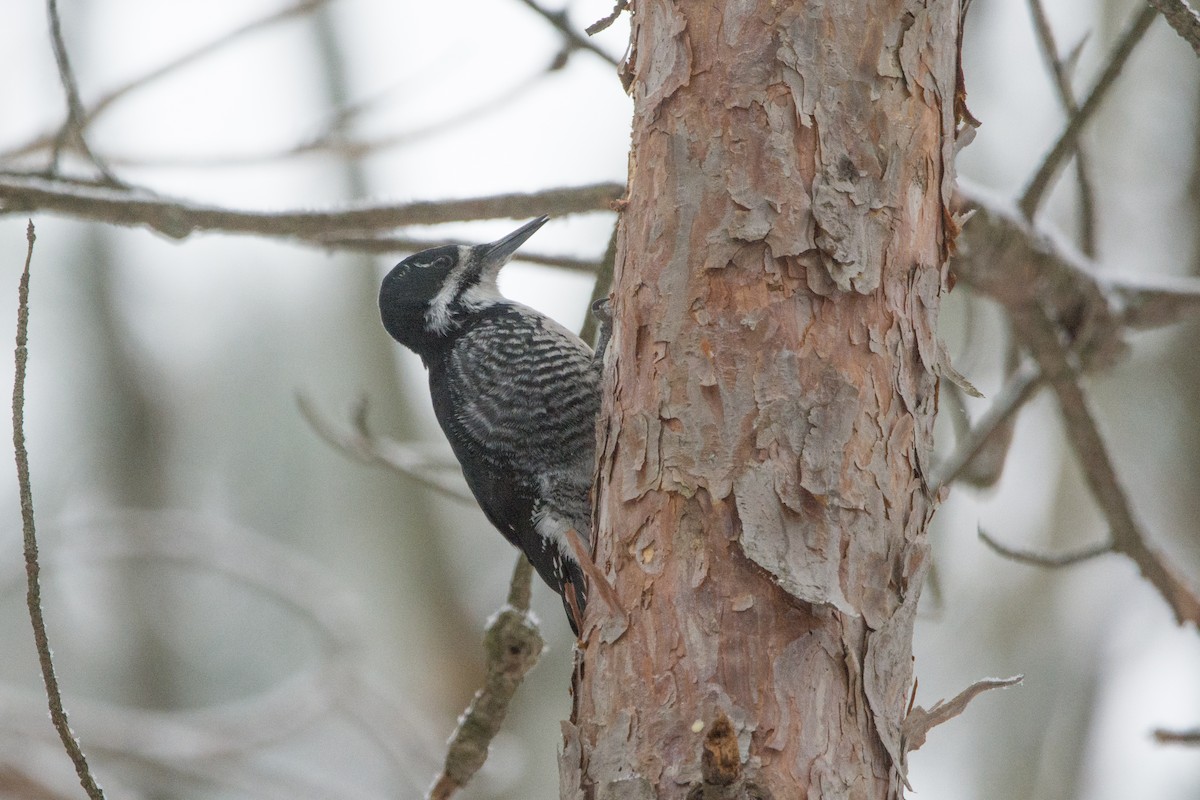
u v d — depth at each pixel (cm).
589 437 960
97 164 922
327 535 1938
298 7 1252
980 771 1652
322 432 1100
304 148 1177
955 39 633
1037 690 1664
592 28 759
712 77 610
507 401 976
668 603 559
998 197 1012
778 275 585
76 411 1973
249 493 1967
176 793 1470
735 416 575
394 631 1845
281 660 1909
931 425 594
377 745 1630
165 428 1991
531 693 1748
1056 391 1045
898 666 554
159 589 1917
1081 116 966
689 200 604
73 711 1461
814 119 595
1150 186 1616
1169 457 1570
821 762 525
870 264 584
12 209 880
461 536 1938
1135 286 1094
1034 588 1700
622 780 532
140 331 2022
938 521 1592
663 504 577
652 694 549
